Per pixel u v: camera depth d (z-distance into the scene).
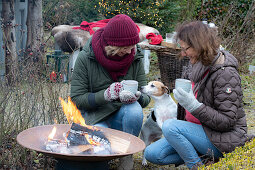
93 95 2.86
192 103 2.40
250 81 7.03
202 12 10.34
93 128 2.63
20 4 5.92
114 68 2.91
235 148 2.41
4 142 3.05
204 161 2.68
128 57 2.92
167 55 5.89
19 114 3.13
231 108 2.40
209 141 2.58
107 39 2.72
